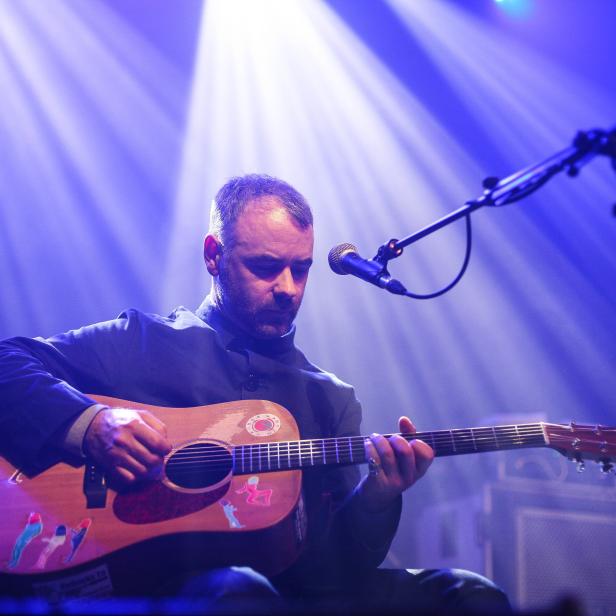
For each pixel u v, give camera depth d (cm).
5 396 263
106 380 288
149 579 242
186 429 273
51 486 251
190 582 206
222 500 251
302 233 301
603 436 267
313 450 263
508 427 267
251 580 196
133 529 242
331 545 266
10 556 236
